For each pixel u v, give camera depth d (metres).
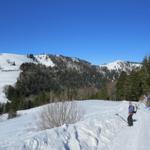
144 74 64.56
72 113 19.47
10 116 67.31
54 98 20.34
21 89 180.62
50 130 13.27
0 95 171.62
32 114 51.03
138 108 40.09
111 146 12.91
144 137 14.96
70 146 11.52
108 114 23.89
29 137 11.61
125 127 19.08
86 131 14.52
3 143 11.10
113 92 100.50
